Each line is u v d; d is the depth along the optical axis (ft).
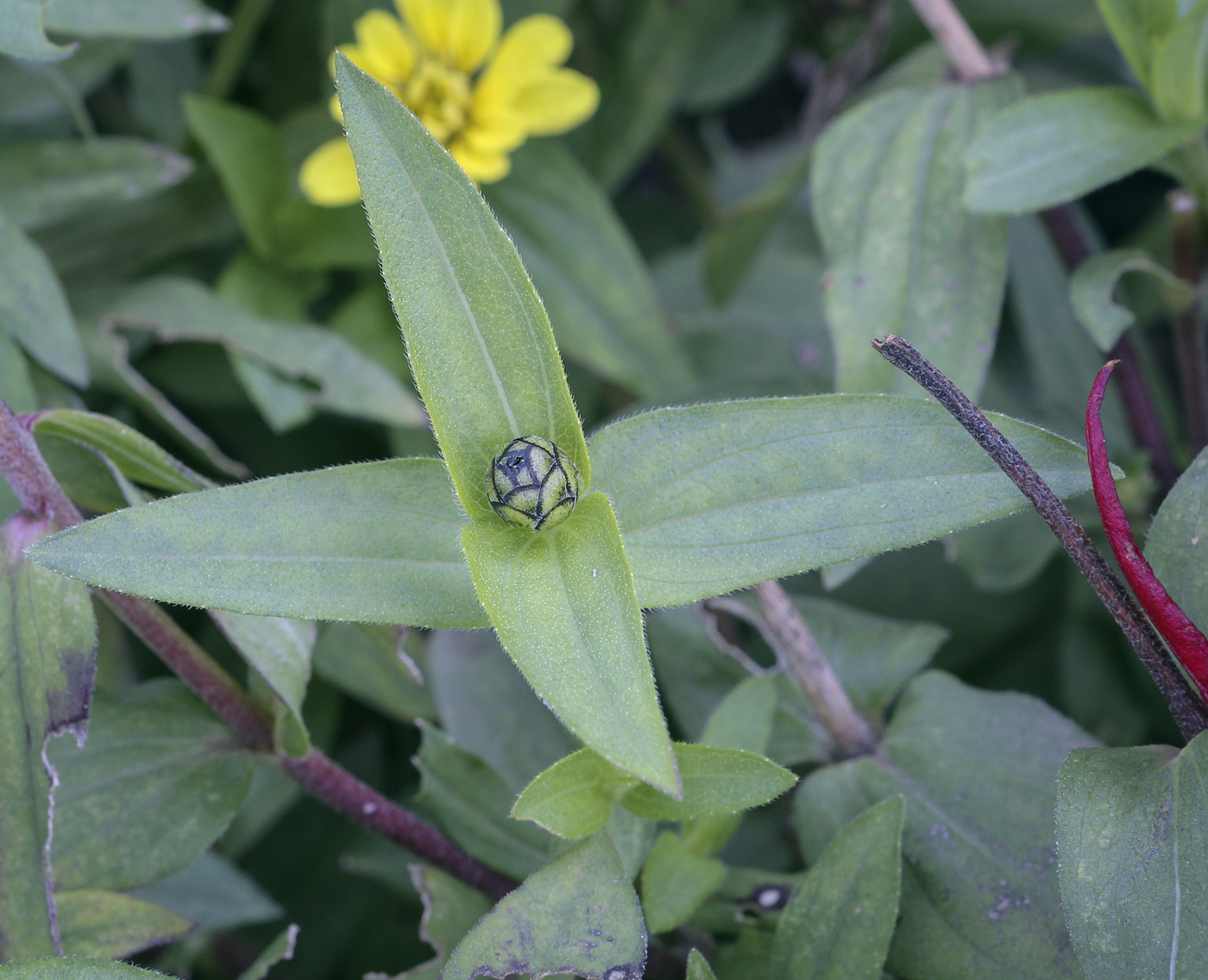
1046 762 1.57
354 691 1.80
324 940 1.86
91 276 1.94
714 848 1.53
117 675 1.78
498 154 1.85
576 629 1.37
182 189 1.96
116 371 1.81
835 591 1.98
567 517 1.39
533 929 1.42
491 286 1.40
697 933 1.59
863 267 1.68
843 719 1.60
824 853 1.50
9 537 1.47
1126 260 1.66
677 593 1.41
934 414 1.41
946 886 1.54
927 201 1.68
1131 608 1.39
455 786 1.59
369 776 1.94
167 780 1.58
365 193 1.39
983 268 1.66
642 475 1.42
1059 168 1.63
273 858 1.90
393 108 1.39
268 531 1.40
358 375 1.85
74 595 1.47
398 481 1.41
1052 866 1.53
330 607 1.40
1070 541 1.38
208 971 1.84
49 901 1.47
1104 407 1.98
